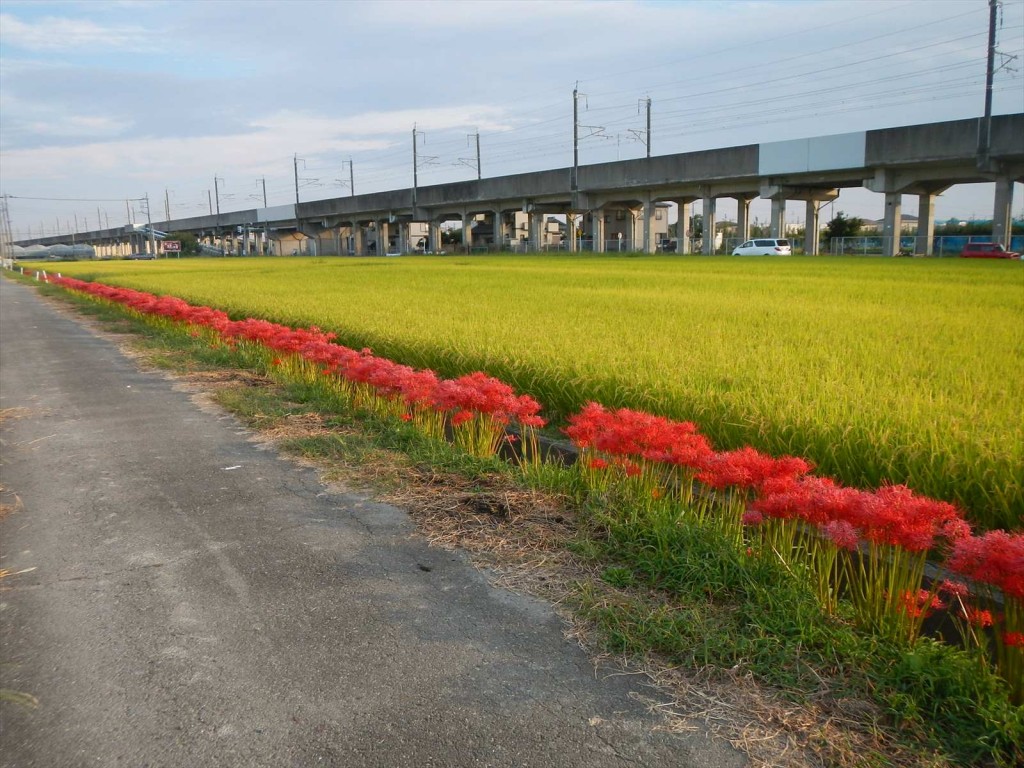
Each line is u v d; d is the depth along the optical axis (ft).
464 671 10.18
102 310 69.87
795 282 65.10
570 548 13.88
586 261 135.85
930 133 116.67
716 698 9.50
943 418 16.39
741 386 20.80
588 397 22.06
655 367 23.25
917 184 129.70
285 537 14.87
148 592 12.64
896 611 10.74
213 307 55.52
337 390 27.40
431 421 22.31
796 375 21.57
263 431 23.07
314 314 43.01
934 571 12.64
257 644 10.94
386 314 41.42
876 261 110.22
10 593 12.71
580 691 9.70
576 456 19.90
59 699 9.68
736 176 144.87
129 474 19.19
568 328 33.09
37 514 16.44
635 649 10.57
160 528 15.48
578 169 176.14
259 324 34.88
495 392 18.40
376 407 24.41
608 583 12.51
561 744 8.69
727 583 11.91
